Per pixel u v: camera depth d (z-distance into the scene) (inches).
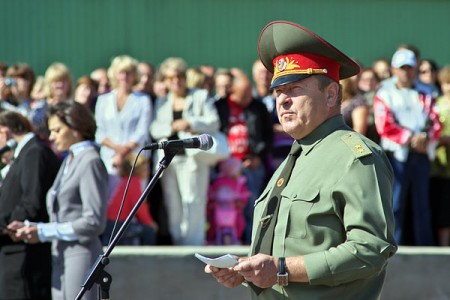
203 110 665.6
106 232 629.3
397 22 1042.1
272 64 338.3
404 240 681.6
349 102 646.5
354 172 304.7
